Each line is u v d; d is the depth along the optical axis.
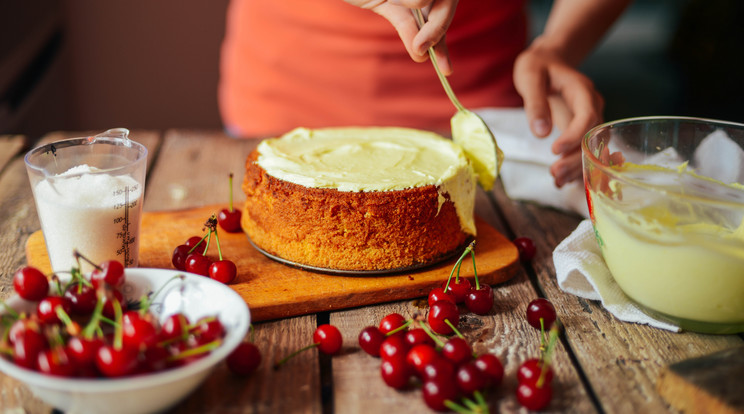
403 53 1.31
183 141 1.30
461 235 0.92
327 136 0.98
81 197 0.81
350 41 1.32
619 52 3.67
